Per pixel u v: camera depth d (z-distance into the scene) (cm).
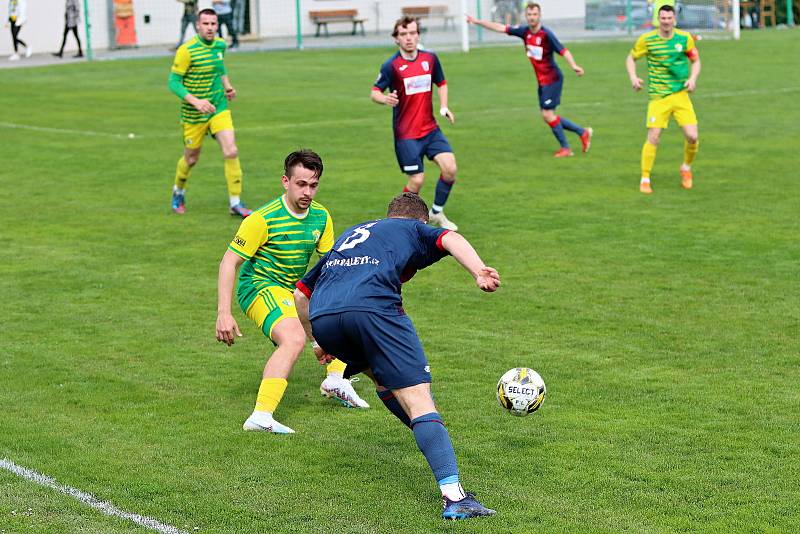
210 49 3284
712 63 7394
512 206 3428
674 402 1786
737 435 1638
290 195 1758
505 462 1554
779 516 1372
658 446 1603
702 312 2303
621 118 5312
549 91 4291
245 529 1353
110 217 3388
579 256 2797
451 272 2691
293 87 6931
